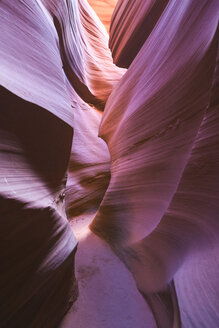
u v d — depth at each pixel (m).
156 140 4.73
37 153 3.17
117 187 6.26
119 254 6.19
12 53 3.17
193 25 4.39
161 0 10.90
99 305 4.70
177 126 4.00
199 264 2.89
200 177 2.88
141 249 4.92
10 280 2.43
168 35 5.94
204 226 2.90
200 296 2.67
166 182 4.08
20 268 2.56
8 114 2.49
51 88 4.14
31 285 2.82
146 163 4.92
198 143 2.90
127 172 5.86
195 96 3.55
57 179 4.02
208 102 2.91
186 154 3.54
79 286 5.17
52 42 5.43
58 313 4.02
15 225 2.29
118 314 4.50
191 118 3.60
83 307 4.61
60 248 3.48
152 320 4.35
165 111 4.57
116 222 6.16
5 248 2.25
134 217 5.26
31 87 3.23
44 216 2.77
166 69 5.13
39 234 2.78
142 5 12.70
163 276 4.09
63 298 4.12
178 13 5.74
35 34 4.36
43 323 3.50
